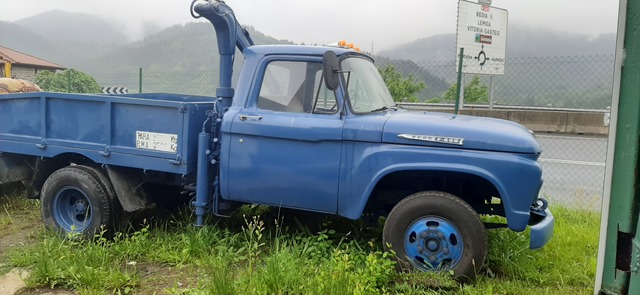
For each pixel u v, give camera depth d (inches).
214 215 203.9
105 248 185.3
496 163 159.0
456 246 163.2
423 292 155.6
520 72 521.3
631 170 82.0
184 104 188.2
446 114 193.6
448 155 162.4
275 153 179.6
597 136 567.5
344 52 184.4
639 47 79.4
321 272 154.3
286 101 183.8
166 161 193.0
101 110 201.9
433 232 163.8
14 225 223.8
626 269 84.2
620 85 82.8
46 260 165.9
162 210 233.0
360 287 144.3
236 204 203.6
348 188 172.2
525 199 158.6
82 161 216.5
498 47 521.0
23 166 231.0
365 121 171.2
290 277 153.7
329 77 169.3
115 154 200.4
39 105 213.0
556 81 494.9
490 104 563.5
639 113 80.2
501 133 162.7
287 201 181.0
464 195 187.5
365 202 170.1
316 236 191.8
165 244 193.3
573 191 336.5
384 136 167.8
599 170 403.9
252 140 182.4
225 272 153.7
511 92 534.0
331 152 173.5
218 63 205.3
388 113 185.0
